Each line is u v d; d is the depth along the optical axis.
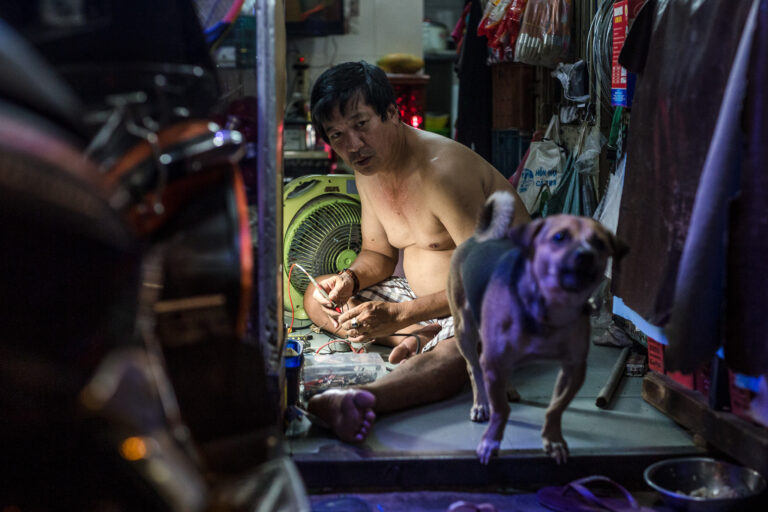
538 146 4.87
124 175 1.39
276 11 2.24
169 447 1.31
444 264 3.31
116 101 1.47
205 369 1.59
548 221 1.94
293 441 2.50
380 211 3.40
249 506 1.43
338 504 2.16
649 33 2.55
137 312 1.39
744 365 1.87
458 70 6.20
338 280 3.60
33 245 1.27
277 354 2.26
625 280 2.63
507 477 2.32
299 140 6.79
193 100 1.69
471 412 2.69
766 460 2.02
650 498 2.22
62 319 1.31
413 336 3.35
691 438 2.48
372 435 2.55
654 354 2.84
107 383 1.30
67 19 1.60
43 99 1.28
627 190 2.67
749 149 1.82
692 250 1.95
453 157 3.06
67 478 1.28
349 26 7.14
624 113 3.52
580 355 2.12
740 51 1.83
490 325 2.12
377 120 2.93
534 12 4.72
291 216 4.02
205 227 1.58
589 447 2.39
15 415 1.27
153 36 1.73
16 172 1.18
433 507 2.18
